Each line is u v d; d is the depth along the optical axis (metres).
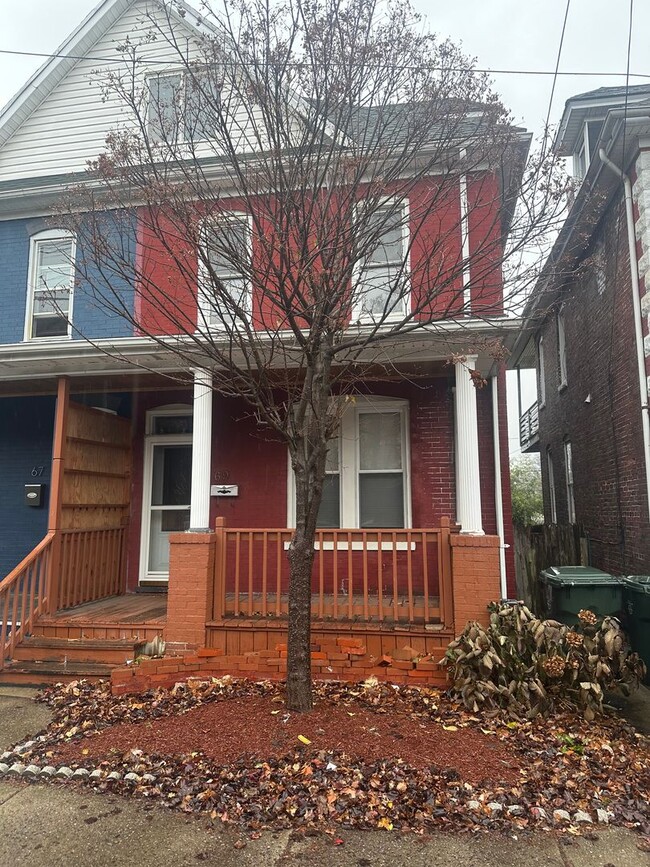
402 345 6.07
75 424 7.28
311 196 4.90
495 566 5.41
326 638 5.52
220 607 5.92
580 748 4.12
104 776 3.71
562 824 3.23
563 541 10.12
